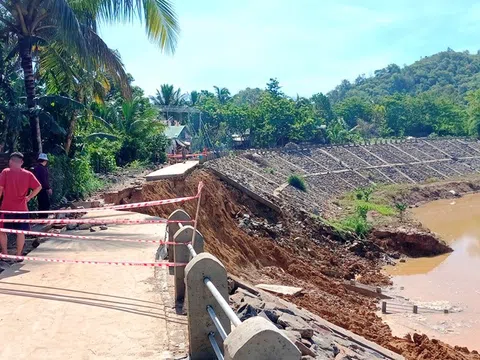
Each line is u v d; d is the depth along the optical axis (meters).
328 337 8.91
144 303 6.84
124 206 9.65
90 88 19.70
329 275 26.38
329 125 87.50
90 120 23.41
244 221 26.27
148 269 8.45
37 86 21.86
